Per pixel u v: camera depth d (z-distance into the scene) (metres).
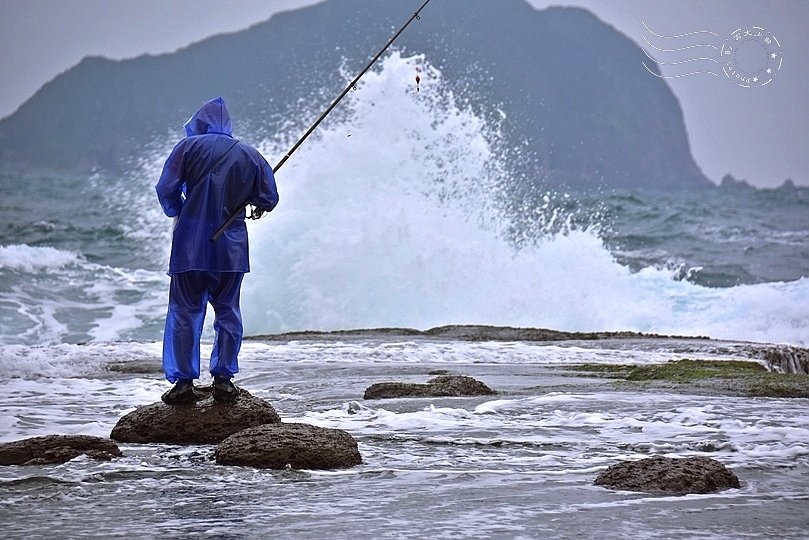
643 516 8.27
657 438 13.16
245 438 11.05
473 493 9.30
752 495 9.21
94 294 50.72
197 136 13.92
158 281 55.25
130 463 10.83
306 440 10.90
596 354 30.67
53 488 9.44
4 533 7.58
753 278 66.81
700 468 9.75
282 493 9.27
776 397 18.91
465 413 15.73
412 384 18.98
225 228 13.60
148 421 13.09
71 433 13.88
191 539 7.42
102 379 22.91
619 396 18.58
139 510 8.45
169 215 14.06
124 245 71.88
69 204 113.19
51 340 40.12
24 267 55.41
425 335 36.94
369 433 13.51
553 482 9.89
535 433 13.59
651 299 50.03
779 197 146.00
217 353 13.45
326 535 7.57
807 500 8.98
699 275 67.31
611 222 90.75
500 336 36.34
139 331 42.56
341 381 22.05
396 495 9.19
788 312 48.28
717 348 31.89
